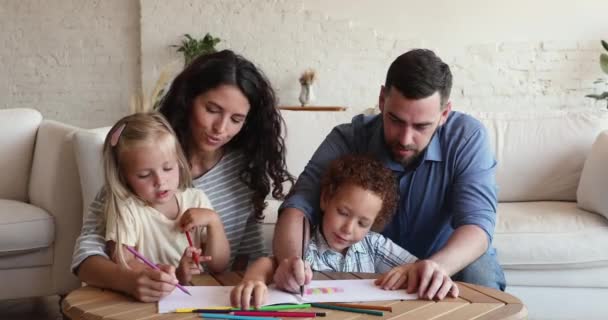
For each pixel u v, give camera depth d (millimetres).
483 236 1368
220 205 1560
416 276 1153
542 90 4539
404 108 1370
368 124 1680
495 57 4562
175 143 1366
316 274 1305
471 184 1495
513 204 2668
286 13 4828
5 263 2402
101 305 1066
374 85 4785
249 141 1579
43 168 2611
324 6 4785
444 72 1381
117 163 1333
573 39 4465
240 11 4879
